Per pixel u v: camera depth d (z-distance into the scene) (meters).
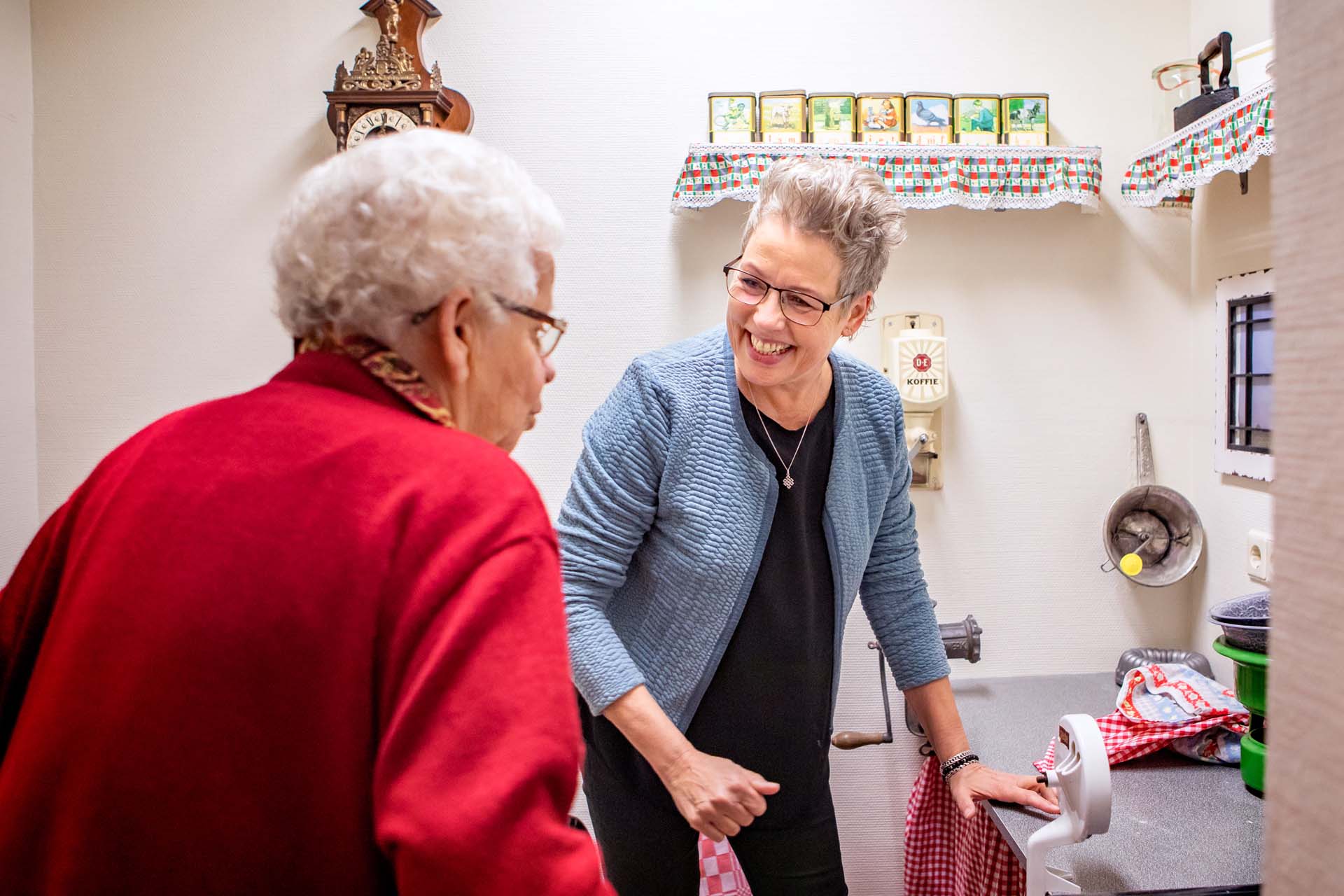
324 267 0.68
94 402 1.91
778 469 1.34
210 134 1.89
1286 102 0.37
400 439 0.65
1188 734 1.48
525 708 0.59
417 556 0.62
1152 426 2.01
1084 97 1.95
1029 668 2.03
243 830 0.59
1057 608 2.02
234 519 0.62
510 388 0.78
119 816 0.59
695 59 1.92
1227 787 1.41
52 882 0.59
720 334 1.41
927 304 1.98
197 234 1.90
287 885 0.60
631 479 1.32
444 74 1.91
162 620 0.60
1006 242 1.97
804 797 1.43
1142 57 1.95
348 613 0.60
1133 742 1.49
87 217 1.89
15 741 0.64
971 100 1.86
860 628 2.01
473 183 0.70
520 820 0.57
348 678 0.60
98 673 0.61
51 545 0.73
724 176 1.81
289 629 0.60
